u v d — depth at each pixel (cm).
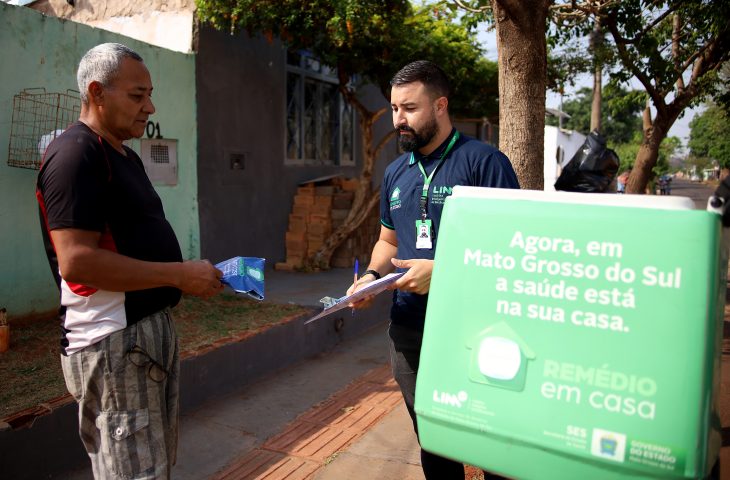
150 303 214
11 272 500
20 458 313
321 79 925
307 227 844
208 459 357
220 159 729
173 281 205
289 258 839
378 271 266
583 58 723
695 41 707
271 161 820
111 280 193
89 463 348
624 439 129
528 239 144
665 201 133
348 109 1007
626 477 130
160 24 708
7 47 488
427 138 232
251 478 333
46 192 192
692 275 126
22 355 427
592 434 132
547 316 140
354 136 1026
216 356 448
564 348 137
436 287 155
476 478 303
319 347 573
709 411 124
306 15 645
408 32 714
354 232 863
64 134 200
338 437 383
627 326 131
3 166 490
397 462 345
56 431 331
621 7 630
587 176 376
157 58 636
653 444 126
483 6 665
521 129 336
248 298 620
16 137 497
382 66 741
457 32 779
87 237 192
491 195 152
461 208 154
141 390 210
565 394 136
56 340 464
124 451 206
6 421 312
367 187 812
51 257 212
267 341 504
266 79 799
